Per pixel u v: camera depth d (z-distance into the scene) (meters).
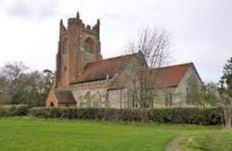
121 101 75.50
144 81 68.06
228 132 29.34
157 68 70.56
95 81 82.75
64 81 94.06
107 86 79.38
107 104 78.31
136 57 71.31
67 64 93.44
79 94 86.00
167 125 52.19
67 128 37.94
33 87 112.31
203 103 70.38
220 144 25.23
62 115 63.81
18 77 114.19
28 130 33.72
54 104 85.44
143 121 55.59
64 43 96.06
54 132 32.06
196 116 51.50
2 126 38.56
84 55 93.12
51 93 87.06
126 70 76.50
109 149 21.61
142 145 23.45
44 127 38.47
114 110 58.72
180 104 75.62
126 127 44.56
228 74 81.62
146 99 67.38
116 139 26.53
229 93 69.31
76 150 21.03
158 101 74.00
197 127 48.69
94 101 81.94
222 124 49.00
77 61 91.94
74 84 88.81
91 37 95.81
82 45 93.19
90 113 61.06
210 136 27.05
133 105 70.94
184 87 77.69
